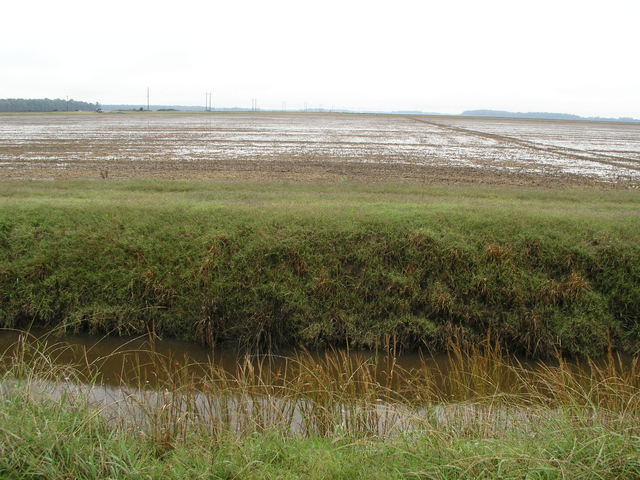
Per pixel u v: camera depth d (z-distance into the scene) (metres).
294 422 6.02
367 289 10.01
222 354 9.33
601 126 109.19
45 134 48.12
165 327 9.74
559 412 5.55
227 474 4.43
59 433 4.71
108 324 9.74
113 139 43.25
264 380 8.33
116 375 8.23
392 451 4.71
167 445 5.07
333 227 10.98
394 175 24.64
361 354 9.34
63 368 7.54
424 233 10.71
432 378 8.30
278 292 9.84
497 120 126.75
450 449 4.57
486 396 6.28
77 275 10.14
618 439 4.61
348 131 60.56
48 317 9.81
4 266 10.15
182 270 10.12
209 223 11.16
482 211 12.29
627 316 9.62
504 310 9.74
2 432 4.57
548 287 9.77
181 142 41.25
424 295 9.91
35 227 11.00
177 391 6.32
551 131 75.75
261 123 77.25
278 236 10.70
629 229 10.93
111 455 4.48
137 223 11.13
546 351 9.27
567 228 11.07
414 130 66.25
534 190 18.92
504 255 10.27
